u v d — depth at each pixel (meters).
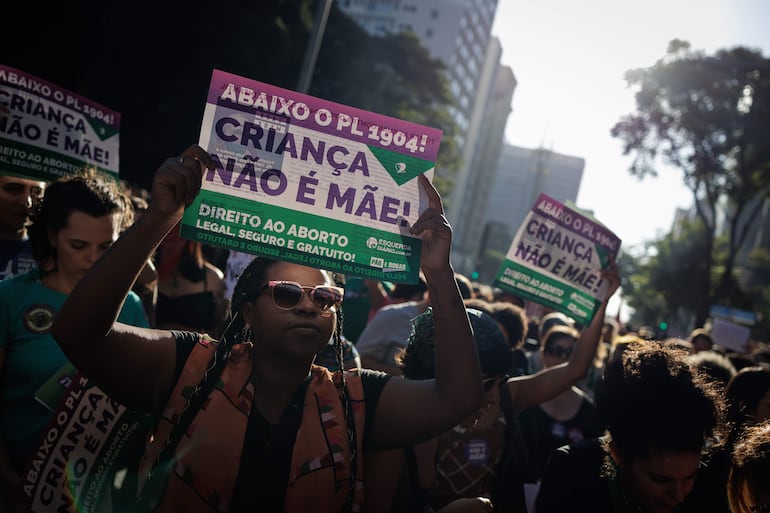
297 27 27.56
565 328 4.81
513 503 3.02
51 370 2.52
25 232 3.35
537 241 3.78
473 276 27.05
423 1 104.62
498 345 2.79
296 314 1.84
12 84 3.33
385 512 2.22
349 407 1.92
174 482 1.75
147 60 22.81
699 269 49.03
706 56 35.78
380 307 5.81
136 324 2.77
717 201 37.97
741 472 2.13
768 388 3.08
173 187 1.68
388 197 1.99
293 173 1.97
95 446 2.00
